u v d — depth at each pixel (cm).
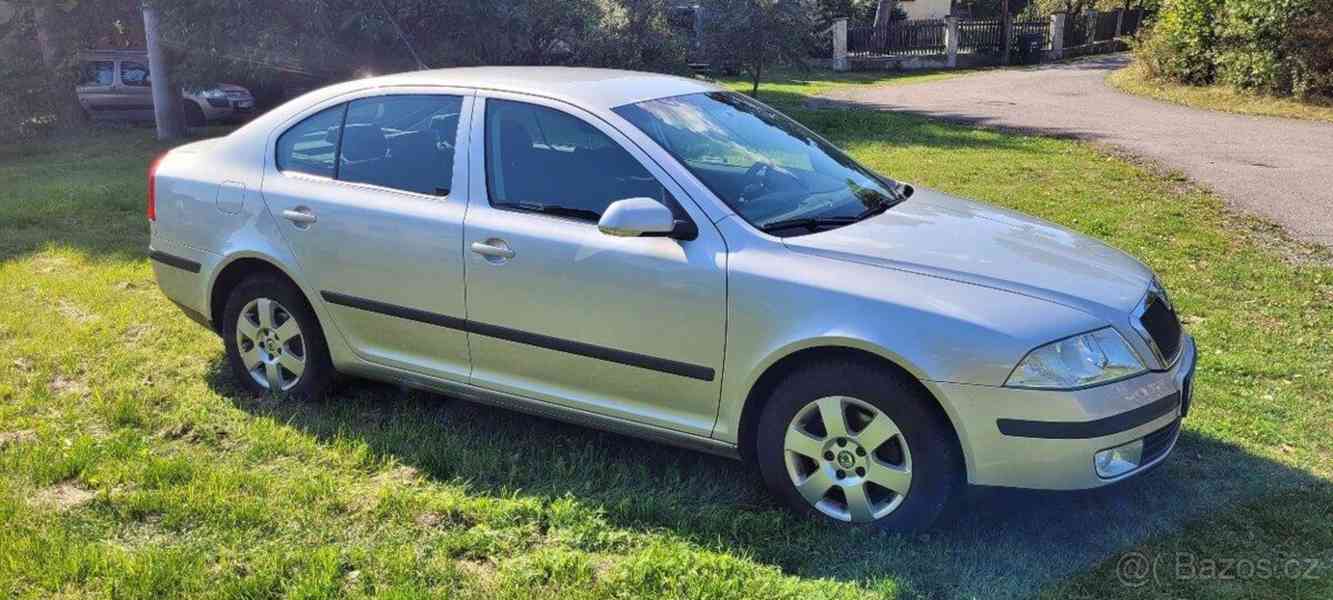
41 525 357
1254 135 1401
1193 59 1977
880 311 338
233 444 436
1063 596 320
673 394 379
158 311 618
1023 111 1766
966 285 343
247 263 479
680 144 400
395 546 348
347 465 412
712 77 2327
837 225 385
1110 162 1177
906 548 344
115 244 798
